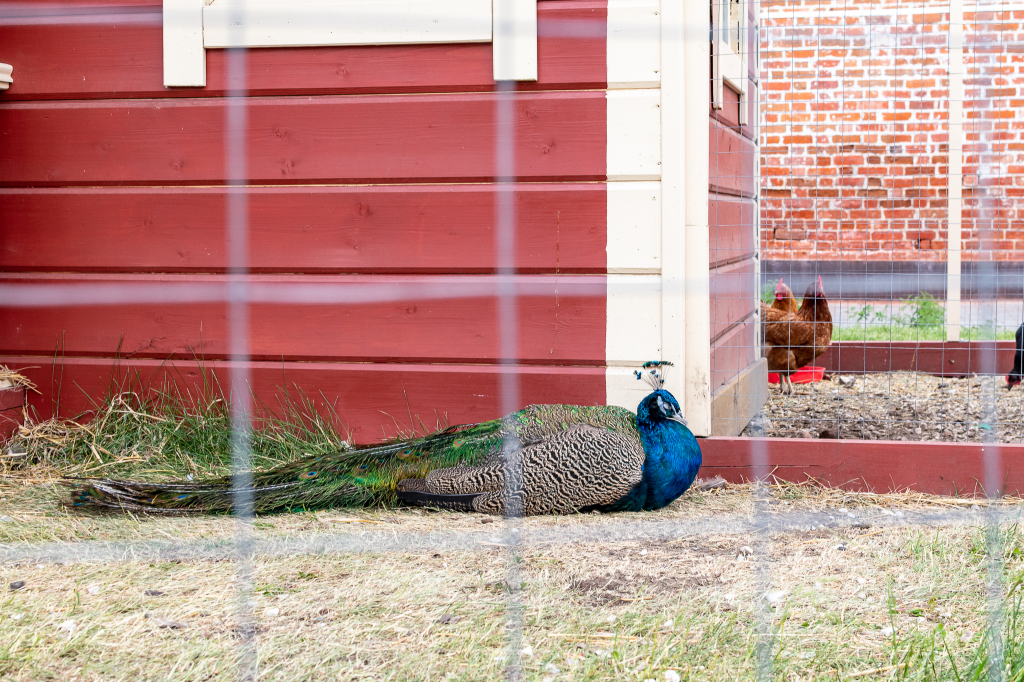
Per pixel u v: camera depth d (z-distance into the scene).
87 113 4.69
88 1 4.62
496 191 4.42
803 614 2.73
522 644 2.53
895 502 4.08
